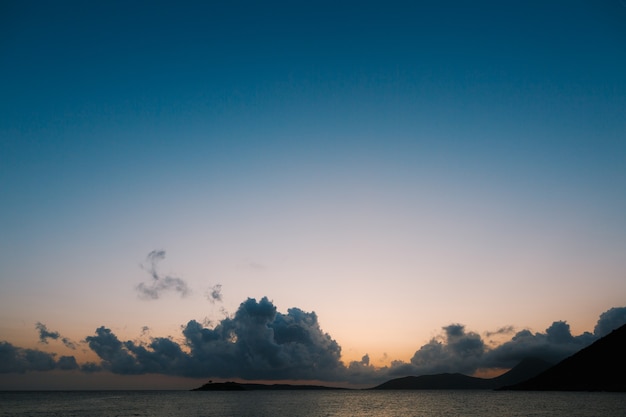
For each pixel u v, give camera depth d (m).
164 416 129.75
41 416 129.50
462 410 150.38
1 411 151.62
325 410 159.62
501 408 151.12
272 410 159.00
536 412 126.50
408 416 130.00
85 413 142.00
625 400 168.75
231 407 178.88
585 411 124.62
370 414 138.50
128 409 163.25
